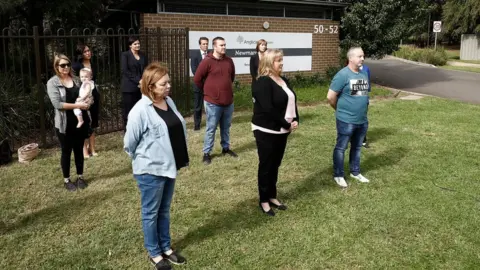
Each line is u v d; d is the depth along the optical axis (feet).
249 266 11.87
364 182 18.19
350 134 17.35
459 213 15.24
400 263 12.12
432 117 32.14
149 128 10.71
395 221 14.60
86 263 11.98
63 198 16.34
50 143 23.75
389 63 91.86
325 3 45.60
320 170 19.72
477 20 106.01
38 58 22.00
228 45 40.73
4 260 12.10
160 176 10.96
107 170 19.49
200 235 13.55
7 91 24.97
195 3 38.88
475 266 11.99
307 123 29.45
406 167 20.27
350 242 13.19
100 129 26.27
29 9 35.78
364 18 48.47
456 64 91.35
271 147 14.30
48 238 13.37
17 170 19.35
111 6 43.70
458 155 22.29
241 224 14.29
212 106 20.02
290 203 15.98
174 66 31.53
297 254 12.50
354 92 16.92
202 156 21.48
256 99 14.02
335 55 49.39
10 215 14.89
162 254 12.11
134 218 14.73
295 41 45.52
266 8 43.32
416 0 49.16
